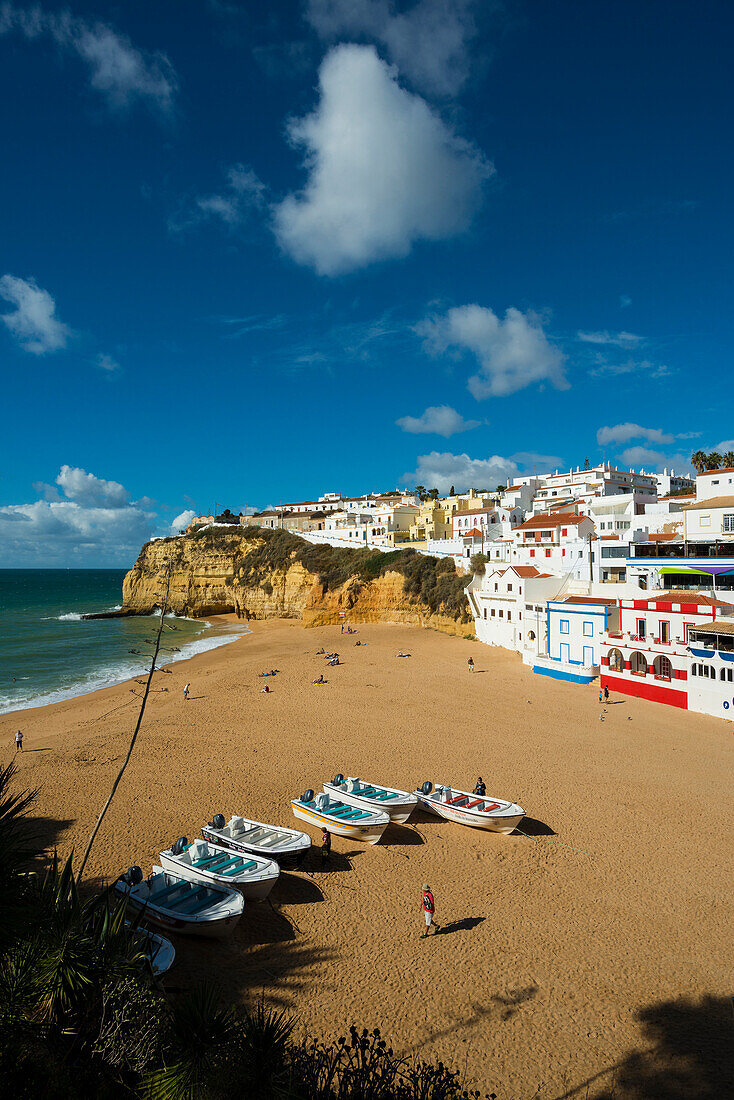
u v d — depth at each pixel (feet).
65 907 30.48
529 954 53.47
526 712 132.57
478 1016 45.91
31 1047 25.50
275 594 339.57
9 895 27.02
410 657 200.85
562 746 109.91
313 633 268.62
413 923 58.13
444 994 48.21
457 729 120.57
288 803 84.99
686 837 75.82
